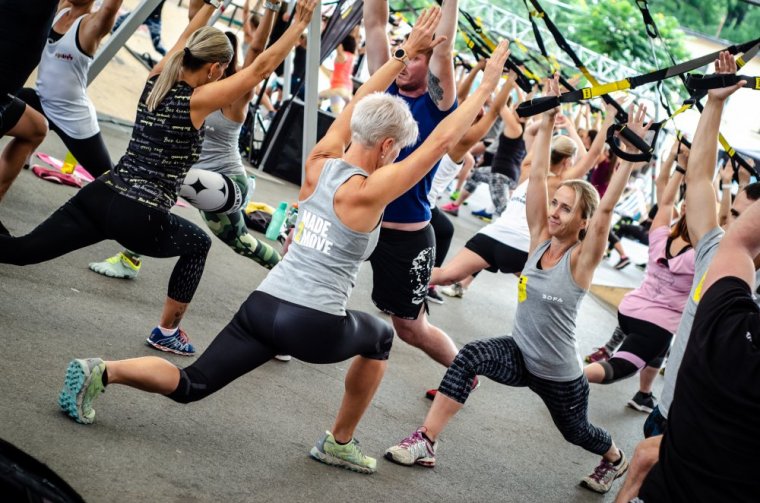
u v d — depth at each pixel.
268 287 3.33
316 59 6.91
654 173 14.80
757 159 13.20
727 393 2.28
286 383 4.72
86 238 3.91
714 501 2.30
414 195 4.60
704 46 18.31
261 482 3.46
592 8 16.55
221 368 3.32
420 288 4.77
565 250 4.15
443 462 4.40
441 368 6.07
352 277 3.38
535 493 4.39
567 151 6.70
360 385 3.72
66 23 5.54
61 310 4.53
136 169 3.93
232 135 5.23
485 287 9.39
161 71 4.02
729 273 2.47
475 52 5.87
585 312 9.83
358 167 3.29
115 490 2.99
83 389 3.24
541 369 4.19
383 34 4.78
